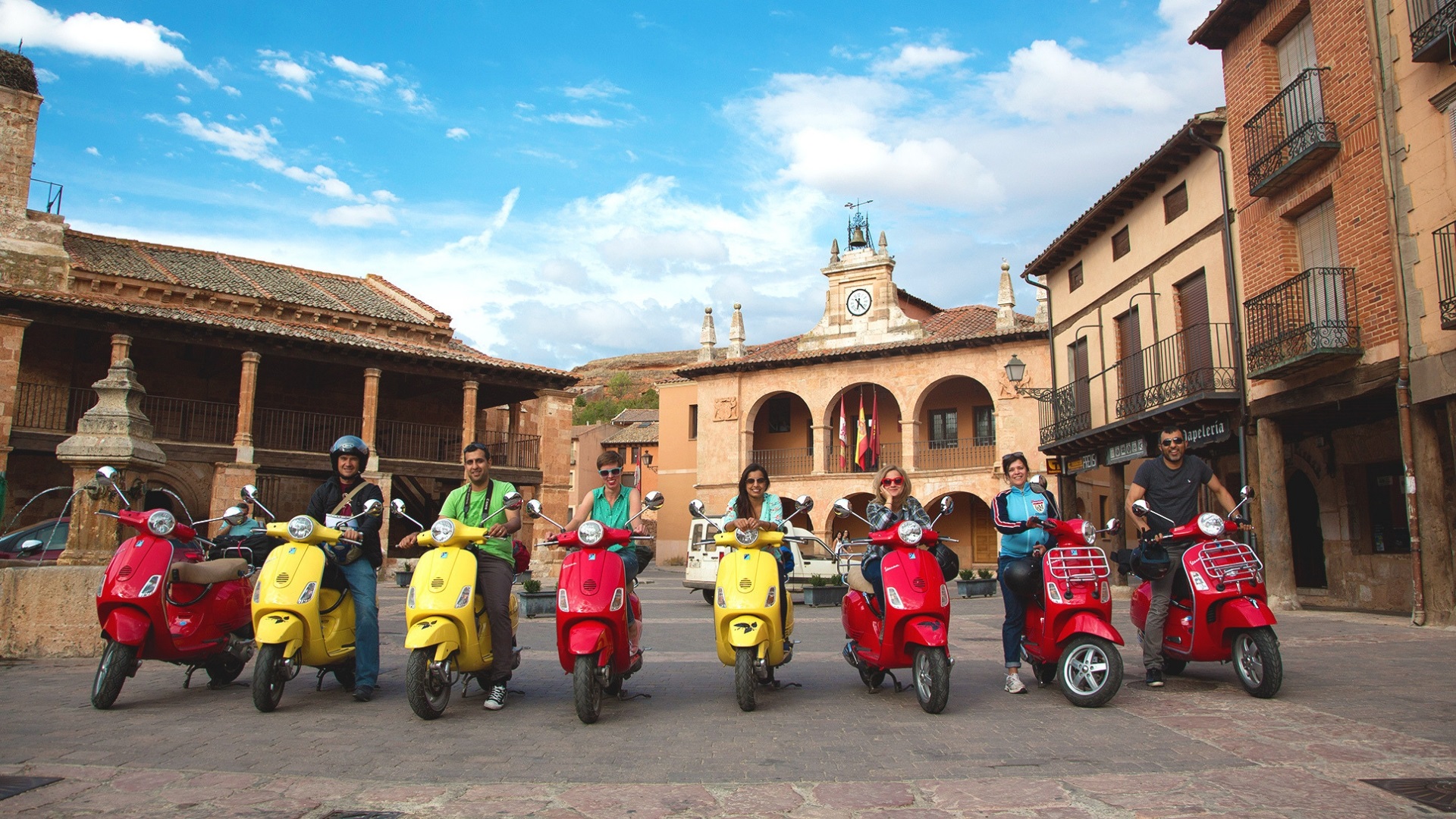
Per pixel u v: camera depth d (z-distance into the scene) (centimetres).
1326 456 1681
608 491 691
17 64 2644
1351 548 1616
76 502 1003
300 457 2653
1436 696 651
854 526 3619
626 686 764
